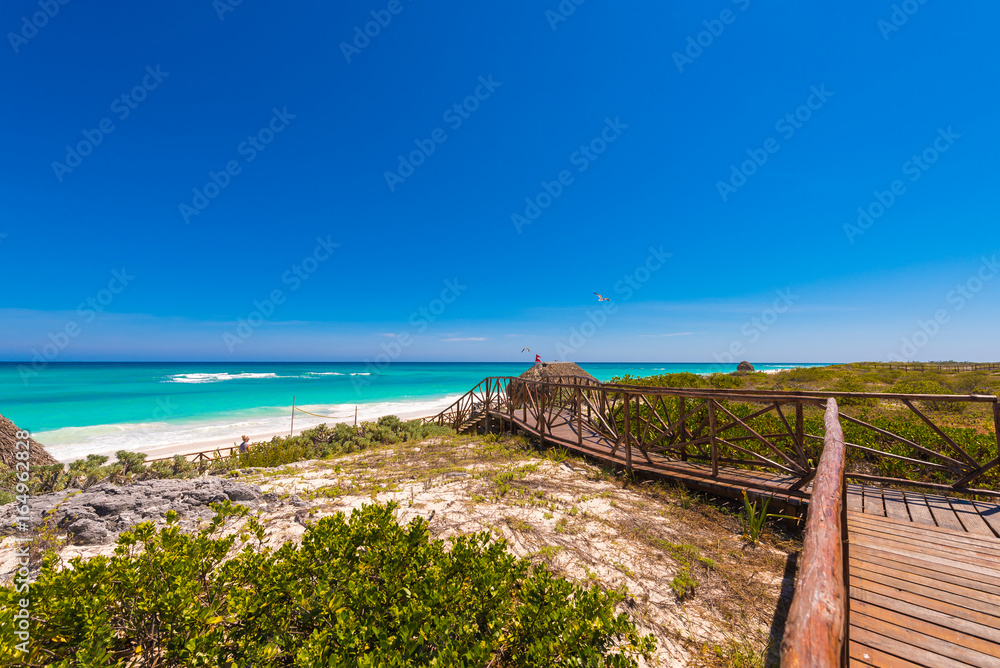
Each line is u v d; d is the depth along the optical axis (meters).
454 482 6.52
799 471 5.05
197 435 19.09
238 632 2.42
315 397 36.78
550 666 2.25
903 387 14.47
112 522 4.61
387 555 3.07
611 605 2.83
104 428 20.67
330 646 2.28
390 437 12.20
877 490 5.02
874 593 2.96
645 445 6.80
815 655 1.03
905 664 2.32
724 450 7.34
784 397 5.18
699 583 3.59
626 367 148.12
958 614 2.70
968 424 9.56
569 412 12.93
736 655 2.74
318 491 6.11
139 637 2.46
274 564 2.91
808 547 1.55
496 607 2.63
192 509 5.05
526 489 6.08
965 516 4.22
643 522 4.86
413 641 2.21
